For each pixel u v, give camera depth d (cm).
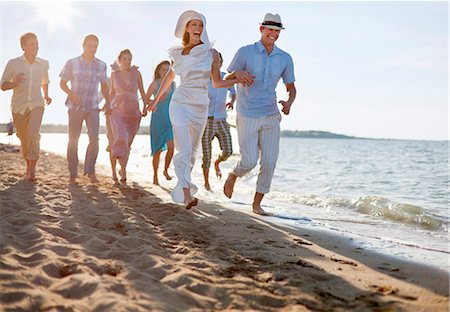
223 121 774
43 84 670
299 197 745
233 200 687
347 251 380
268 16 509
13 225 380
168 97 749
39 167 890
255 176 1150
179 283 267
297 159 2678
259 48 517
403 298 261
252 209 568
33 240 340
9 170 785
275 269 309
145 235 382
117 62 701
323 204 692
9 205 453
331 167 1869
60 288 248
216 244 369
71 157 666
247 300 249
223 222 471
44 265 280
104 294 237
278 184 1113
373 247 400
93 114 670
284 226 480
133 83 702
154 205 522
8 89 620
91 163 686
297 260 337
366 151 4656
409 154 3647
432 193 895
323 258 351
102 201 534
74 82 655
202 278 277
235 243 376
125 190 642
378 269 325
